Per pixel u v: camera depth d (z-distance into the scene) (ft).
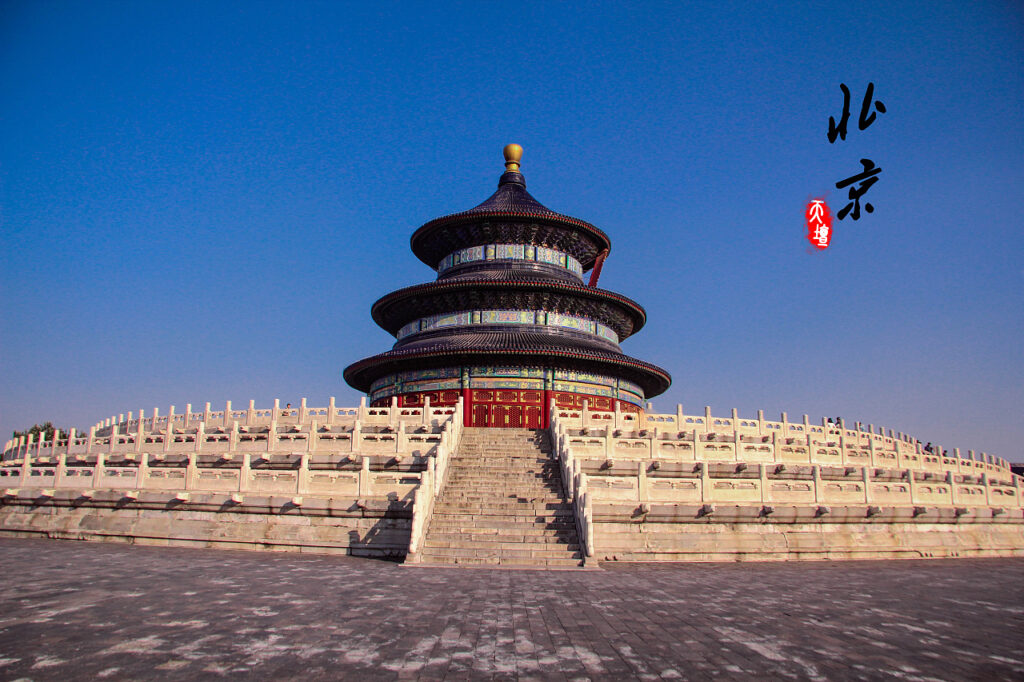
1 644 50.57
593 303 253.03
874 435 207.41
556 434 146.00
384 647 51.21
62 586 75.56
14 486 136.98
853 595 80.53
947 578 98.27
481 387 226.79
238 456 143.23
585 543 104.94
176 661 46.57
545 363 228.43
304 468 120.88
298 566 95.50
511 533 109.50
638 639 54.95
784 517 120.06
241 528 116.26
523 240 271.08
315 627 57.57
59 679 42.11
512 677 44.01
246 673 44.04
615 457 142.41
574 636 55.67
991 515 137.59
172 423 186.39
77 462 171.83
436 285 242.58
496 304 248.93
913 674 46.70
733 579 91.97
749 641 55.06
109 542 121.29
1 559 96.68
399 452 139.13
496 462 139.64
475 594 75.00
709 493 123.44
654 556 112.16
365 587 78.48
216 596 71.05
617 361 227.81
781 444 157.89
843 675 45.96
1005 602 77.56
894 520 128.77
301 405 169.99
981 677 46.39
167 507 120.88
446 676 44.06
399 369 241.14
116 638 52.75
